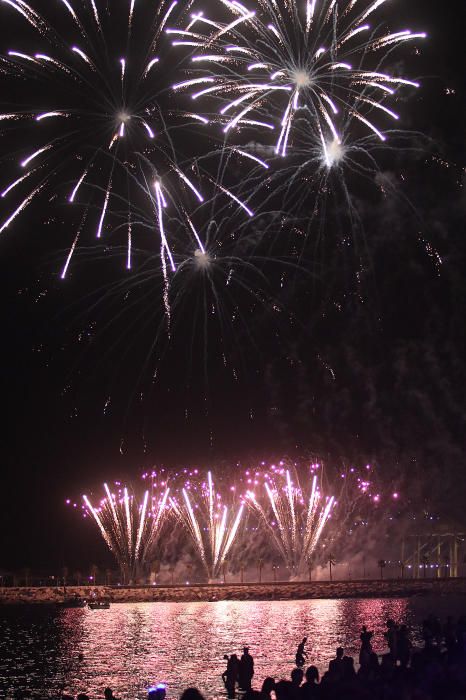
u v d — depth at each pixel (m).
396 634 37.84
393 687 22.25
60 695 40.28
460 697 21.77
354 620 69.94
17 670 48.28
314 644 54.50
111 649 56.50
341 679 24.27
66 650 56.78
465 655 26.61
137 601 100.06
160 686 31.80
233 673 38.12
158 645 57.62
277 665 46.00
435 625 39.50
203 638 60.38
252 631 63.84
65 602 97.69
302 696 22.86
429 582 100.44
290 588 98.75
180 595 100.00
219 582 107.56
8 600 101.56
